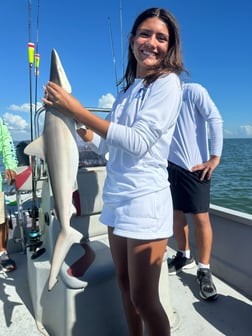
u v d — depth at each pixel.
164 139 1.37
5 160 2.82
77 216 2.33
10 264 2.79
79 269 1.76
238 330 1.97
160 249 1.39
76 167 1.55
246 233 2.39
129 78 1.68
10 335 1.96
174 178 2.43
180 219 2.66
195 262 2.89
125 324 1.86
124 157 1.39
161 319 1.43
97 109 2.23
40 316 2.04
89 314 1.72
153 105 1.30
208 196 2.39
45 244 2.26
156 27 1.38
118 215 1.41
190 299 2.32
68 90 1.46
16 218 3.16
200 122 2.37
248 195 12.10
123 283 1.62
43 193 2.25
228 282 2.55
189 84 2.35
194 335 1.93
